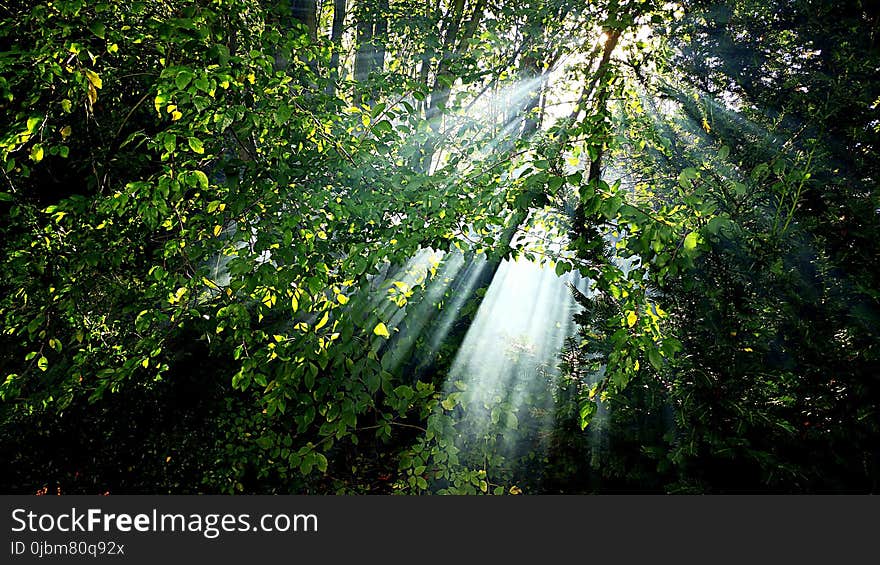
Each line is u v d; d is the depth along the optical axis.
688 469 2.82
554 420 3.56
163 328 3.30
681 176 2.25
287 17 3.20
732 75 3.26
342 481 4.16
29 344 3.49
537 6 3.95
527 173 2.45
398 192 2.75
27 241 2.86
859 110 2.65
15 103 3.13
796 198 2.58
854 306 2.56
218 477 3.98
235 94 2.54
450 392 3.68
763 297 2.72
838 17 2.75
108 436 3.95
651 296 3.02
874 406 2.44
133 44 3.01
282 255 2.34
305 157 2.78
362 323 2.52
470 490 3.40
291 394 2.62
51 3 2.43
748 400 2.66
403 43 4.35
